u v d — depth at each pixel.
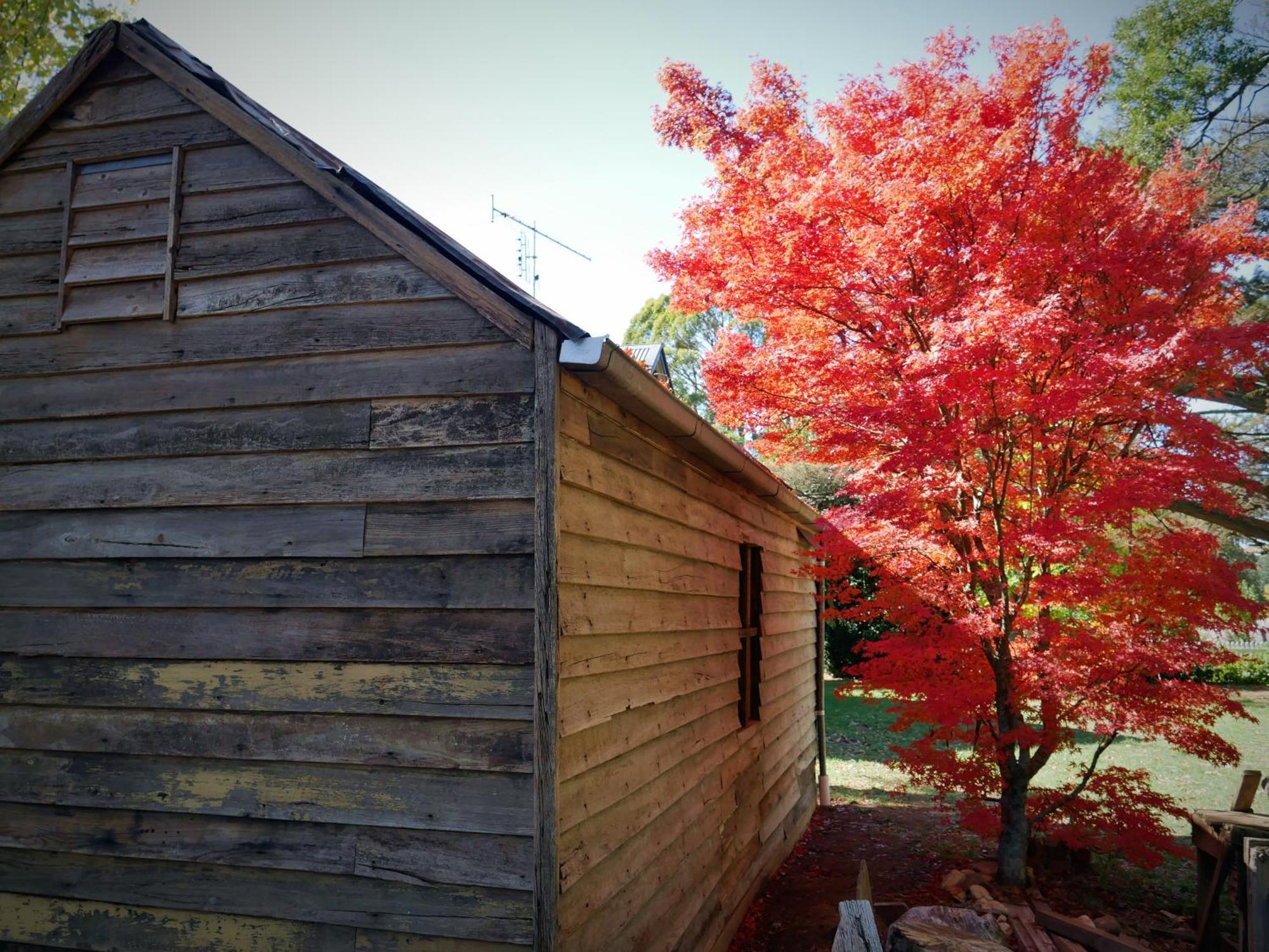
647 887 4.13
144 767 3.59
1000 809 6.86
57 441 3.93
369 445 3.55
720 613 5.85
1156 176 7.23
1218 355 5.75
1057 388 5.73
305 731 3.41
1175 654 5.70
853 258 6.35
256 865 3.37
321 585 3.51
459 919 3.13
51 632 3.78
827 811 10.18
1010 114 6.59
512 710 3.21
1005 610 6.50
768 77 8.24
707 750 5.43
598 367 3.37
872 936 2.53
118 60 4.18
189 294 3.88
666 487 4.75
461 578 3.36
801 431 7.75
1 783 3.72
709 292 7.72
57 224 4.15
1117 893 6.78
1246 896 5.10
